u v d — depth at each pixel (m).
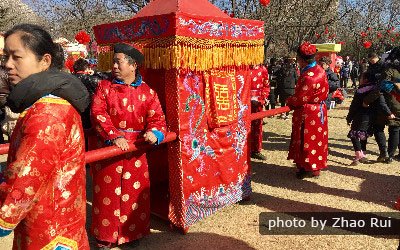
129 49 3.12
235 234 3.77
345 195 4.79
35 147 1.58
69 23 13.60
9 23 18.69
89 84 4.91
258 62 4.17
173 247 3.52
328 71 8.30
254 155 6.43
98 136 3.35
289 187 5.07
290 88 9.76
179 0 3.59
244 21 3.92
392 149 6.06
